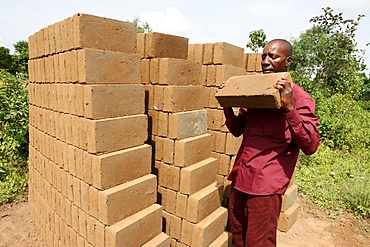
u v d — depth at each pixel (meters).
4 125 4.96
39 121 2.91
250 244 2.14
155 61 2.58
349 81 8.66
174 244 2.80
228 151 3.10
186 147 2.56
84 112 2.03
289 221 3.55
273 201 2.04
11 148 4.87
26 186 4.42
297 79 9.16
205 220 2.68
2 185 4.25
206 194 2.67
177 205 2.70
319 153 6.55
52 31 2.31
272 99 1.70
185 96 2.65
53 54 2.38
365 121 9.61
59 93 2.34
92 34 1.96
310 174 5.45
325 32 18.16
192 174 2.56
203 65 3.12
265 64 2.08
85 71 1.91
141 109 2.36
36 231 3.34
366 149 7.48
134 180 2.28
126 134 2.20
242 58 3.37
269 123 2.02
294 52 18.14
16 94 5.25
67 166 2.39
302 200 4.51
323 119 7.81
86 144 2.07
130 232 2.11
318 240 3.42
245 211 2.22
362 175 5.45
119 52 2.12
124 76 2.19
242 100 1.93
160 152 2.74
